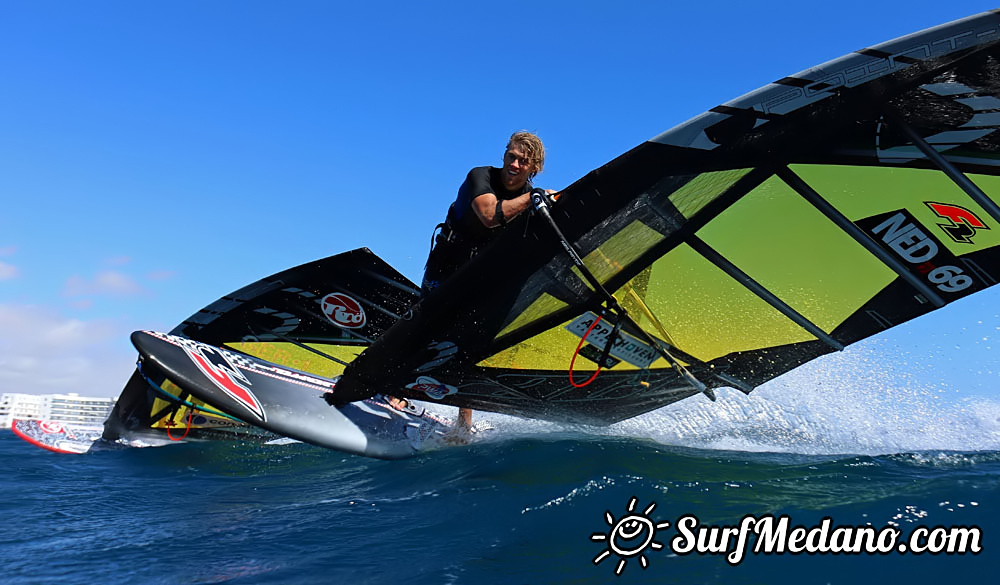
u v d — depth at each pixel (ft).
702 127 10.00
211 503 10.75
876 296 12.61
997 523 6.56
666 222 11.40
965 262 11.51
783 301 12.91
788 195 11.04
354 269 16.76
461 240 13.78
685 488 8.84
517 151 12.99
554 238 11.32
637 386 15.29
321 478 12.87
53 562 7.52
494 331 13.23
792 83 9.53
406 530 8.34
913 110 9.58
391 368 14.10
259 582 6.70
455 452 13.52
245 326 18.31
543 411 16.35
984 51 8.72
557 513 8.32
